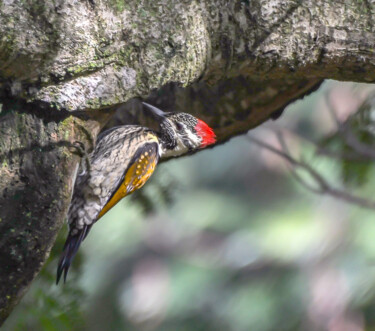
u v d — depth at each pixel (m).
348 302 18.61
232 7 9.00
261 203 22.86
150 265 22.77
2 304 8.26
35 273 8.34
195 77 8.85
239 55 9.16
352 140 12.41
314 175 12.84
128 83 8.31
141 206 11.88
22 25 7.53
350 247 19.41
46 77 7.86
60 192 8.23
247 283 20.94
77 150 8.30
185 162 23.89
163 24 8.41
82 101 8.11
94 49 8.01
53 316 10.44
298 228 20.83
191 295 21.91
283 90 10.97
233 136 11.76
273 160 23.19
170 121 10.56
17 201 8.07
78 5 7.86
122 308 21.23
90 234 20.80
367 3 9.37
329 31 9.27
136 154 9.69
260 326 19.91
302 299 19.70
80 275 11.04
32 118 8.02
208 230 23.39
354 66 9.58
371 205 12.74
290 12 9.16
